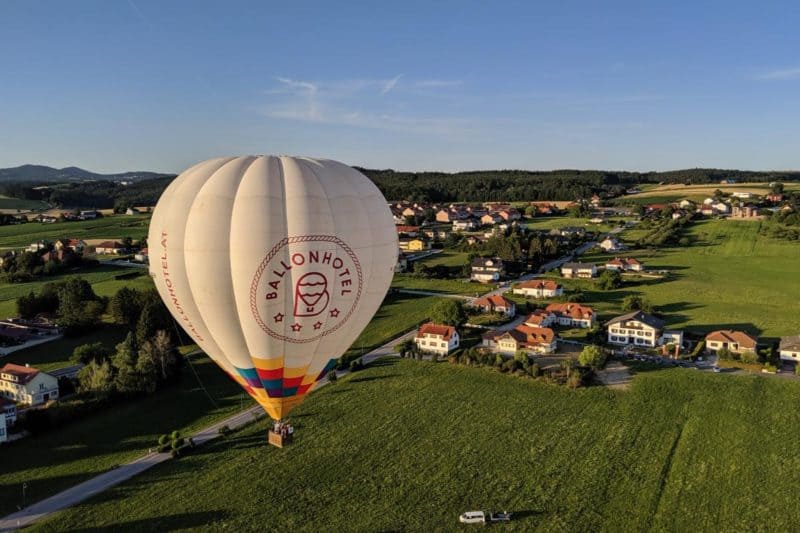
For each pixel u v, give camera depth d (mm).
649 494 35969
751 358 58000
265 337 27828
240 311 27281
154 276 29406
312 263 26812
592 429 44719
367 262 28578
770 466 38812
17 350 68188
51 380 53844
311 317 27703
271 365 28766
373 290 29672
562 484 37281
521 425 45688
